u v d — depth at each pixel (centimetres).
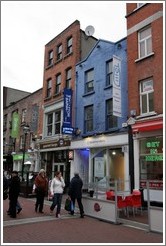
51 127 2273
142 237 755
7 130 3269
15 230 819
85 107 1894
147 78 1415
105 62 1769
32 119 2392
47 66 2459
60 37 2336
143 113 1418
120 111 1480
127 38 1571
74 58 2086
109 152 1633
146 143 1366
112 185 1513
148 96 1404
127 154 1454
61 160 2066
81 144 1803
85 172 1884
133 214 1048
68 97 1906
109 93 1692
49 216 1053
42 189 1141
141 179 1360
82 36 2158
